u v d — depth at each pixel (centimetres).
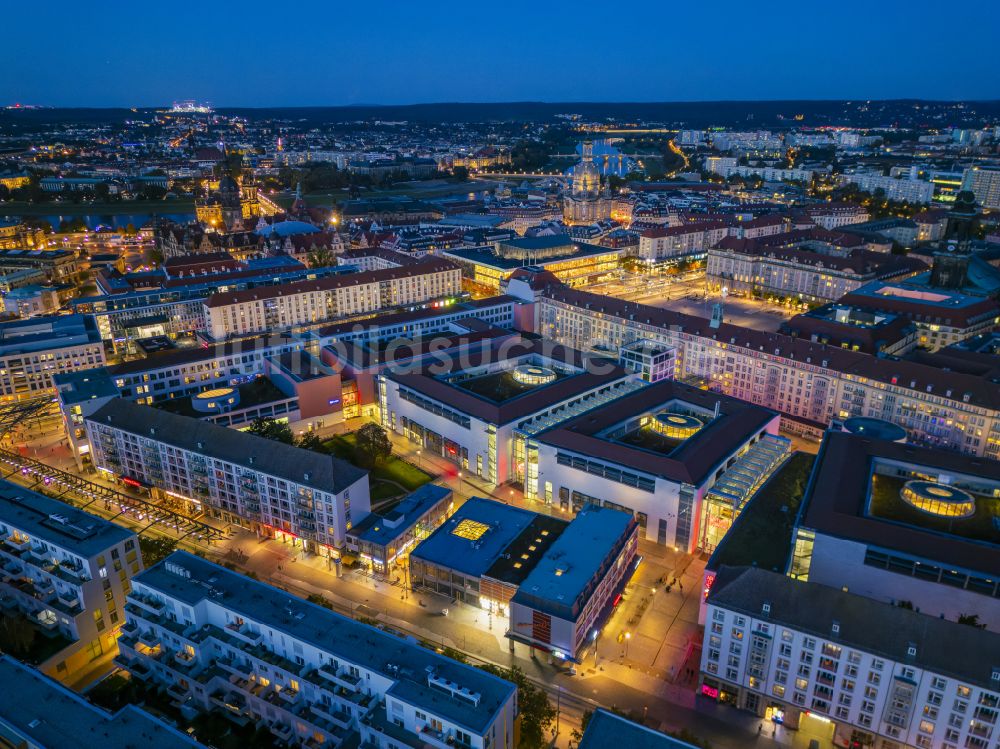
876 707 11681
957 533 14675
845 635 11681
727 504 17162
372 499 19688
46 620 14200
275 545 17975
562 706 13050
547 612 13538
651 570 17088
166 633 13225
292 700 12181
